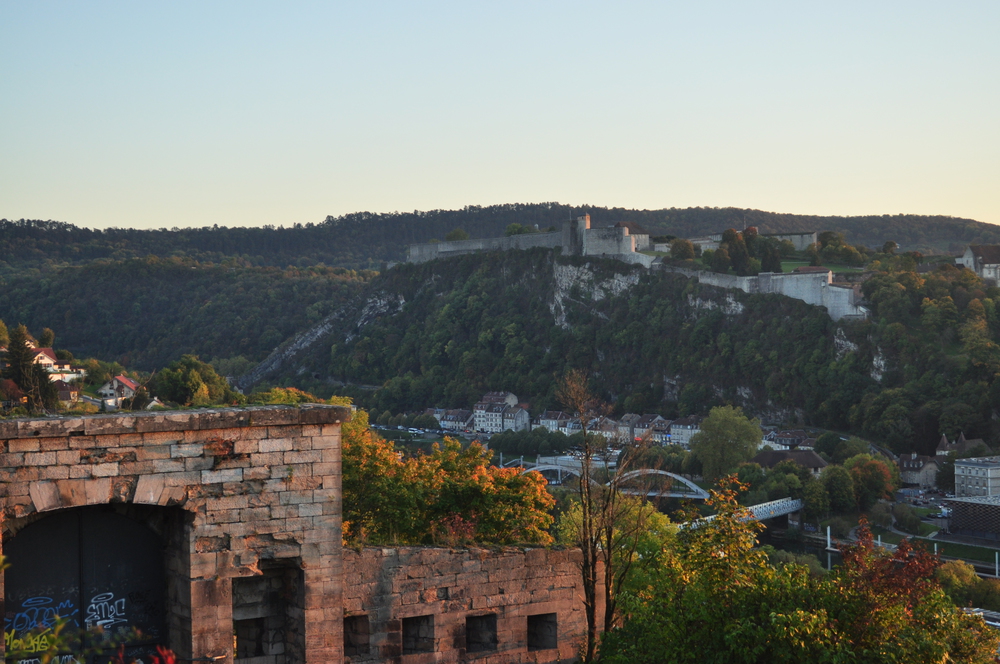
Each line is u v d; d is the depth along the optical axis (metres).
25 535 20.84
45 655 17.86
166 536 22.23
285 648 23.56
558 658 29.77
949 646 24.38
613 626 29.97
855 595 25.12
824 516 156.62
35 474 19.91
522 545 30.88
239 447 22.06
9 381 121.25
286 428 22.59
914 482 192.50
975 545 142.62
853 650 23.97
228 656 21.73
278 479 22.47
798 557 111.44
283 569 23.52
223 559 21.78
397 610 27.00
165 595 22.27
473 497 39.09
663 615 26.42
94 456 20.47
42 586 21.00
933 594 25.61
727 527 28.59
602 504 32.84
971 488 174.00
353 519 36.84
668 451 190.62
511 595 29.03
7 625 20.58
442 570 27.78
